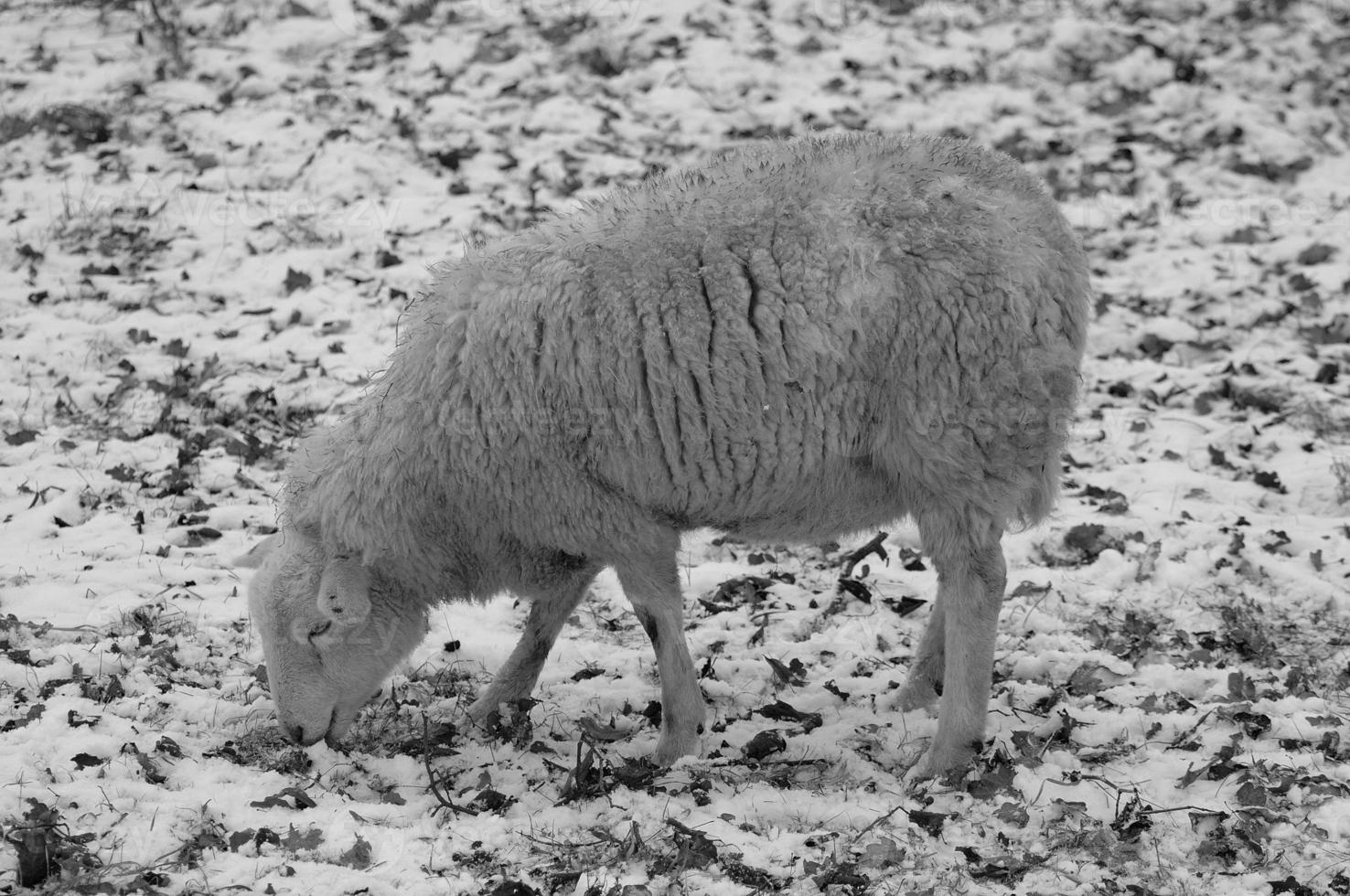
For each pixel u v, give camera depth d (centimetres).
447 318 1013
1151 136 2338
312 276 1883
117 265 1897
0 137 2197
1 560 1295
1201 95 2438
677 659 1055
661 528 1034
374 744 1085
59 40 2522
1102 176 2228
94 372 1653
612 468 995
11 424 1539
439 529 1043
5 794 920
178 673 1147
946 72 2475
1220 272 1967
